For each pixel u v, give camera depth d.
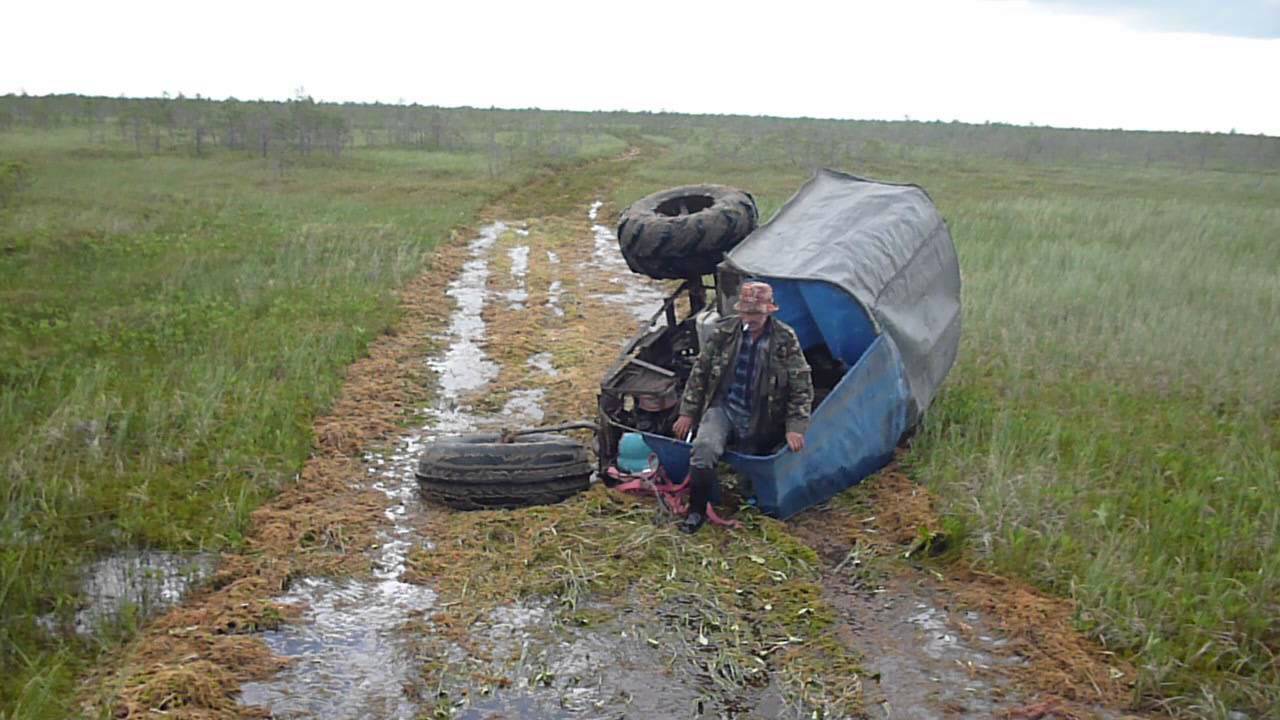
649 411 7.94
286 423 8.89
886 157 43.94
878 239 8.41
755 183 31.70
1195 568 6.40
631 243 8.67
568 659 5.65
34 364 10.12
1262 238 19.70
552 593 6.34
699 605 6.20
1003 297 13.71
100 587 6.22
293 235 19.02
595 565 6.63
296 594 6.32
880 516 7.43
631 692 5.35
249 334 11.73
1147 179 38.03
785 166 38.66
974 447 8.27
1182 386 10.26
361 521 7.29
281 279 14.89
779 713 5.20
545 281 16.50
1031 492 7.24
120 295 13.67
